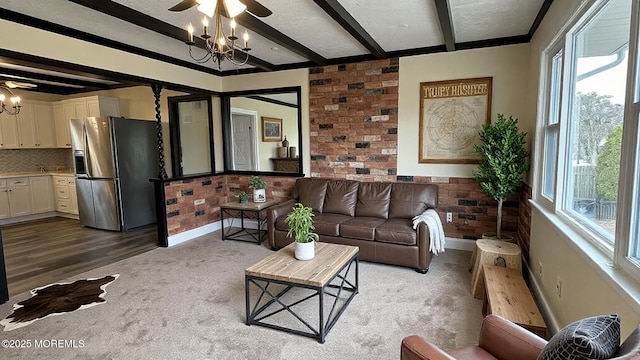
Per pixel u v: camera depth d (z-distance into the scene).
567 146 2.40
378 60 4.34
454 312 2.64
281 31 3.46
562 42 2.51
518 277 2.59
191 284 3.22
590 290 1.70
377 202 4.10
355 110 4.55
